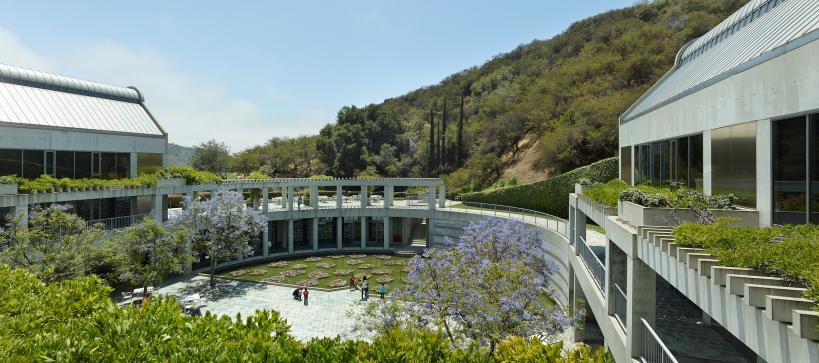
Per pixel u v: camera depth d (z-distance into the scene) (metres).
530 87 69.12
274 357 5.29
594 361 5.62
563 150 44.59
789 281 5.59
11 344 5.34
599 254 20.64
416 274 15.77
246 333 6.34
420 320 14.08
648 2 78.38
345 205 45.34
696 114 12.96
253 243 40.44
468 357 5.92
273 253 39.25
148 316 6.60
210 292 27.11
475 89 93.12
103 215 28.53
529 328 13.12
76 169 27.66
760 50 10.30
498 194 43.25
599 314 13.56
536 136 54.06
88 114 29.70
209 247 27.75
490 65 103.88
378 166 77.25
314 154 83.12
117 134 30.23
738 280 5.81
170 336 6.03
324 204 46.75
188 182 31.81
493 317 13.00
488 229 20.91
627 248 10.22
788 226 7.54
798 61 8.26
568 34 87.56
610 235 12.17
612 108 42.97
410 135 87.69
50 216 20.02
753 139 9.93
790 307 4.93
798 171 8.62
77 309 7.42
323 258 38.38
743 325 5.75
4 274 9.17
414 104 111.56
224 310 23.56
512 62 97.38
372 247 42.06
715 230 7.64
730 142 11.03
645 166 18.69
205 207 28.78
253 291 27.41
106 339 5.68
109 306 7.28
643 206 10.10
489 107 72.12
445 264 16.02
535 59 88.44
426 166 74.50
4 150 23.77
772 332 5.16
